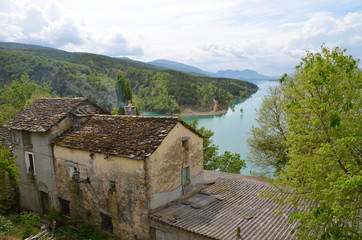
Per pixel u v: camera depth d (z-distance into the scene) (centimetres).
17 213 1562
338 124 637
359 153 723
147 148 1047
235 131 7238
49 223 1303
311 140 779
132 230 1085
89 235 1213
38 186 1486
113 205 1140
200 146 1340
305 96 862
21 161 1553
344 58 740
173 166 1159
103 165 1150
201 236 898
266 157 2194
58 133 1388
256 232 899
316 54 775
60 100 1608
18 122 1529
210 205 1143
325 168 724
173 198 1162
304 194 800
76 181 1270
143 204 1031
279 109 2055
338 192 622
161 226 998
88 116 1470
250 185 1396
